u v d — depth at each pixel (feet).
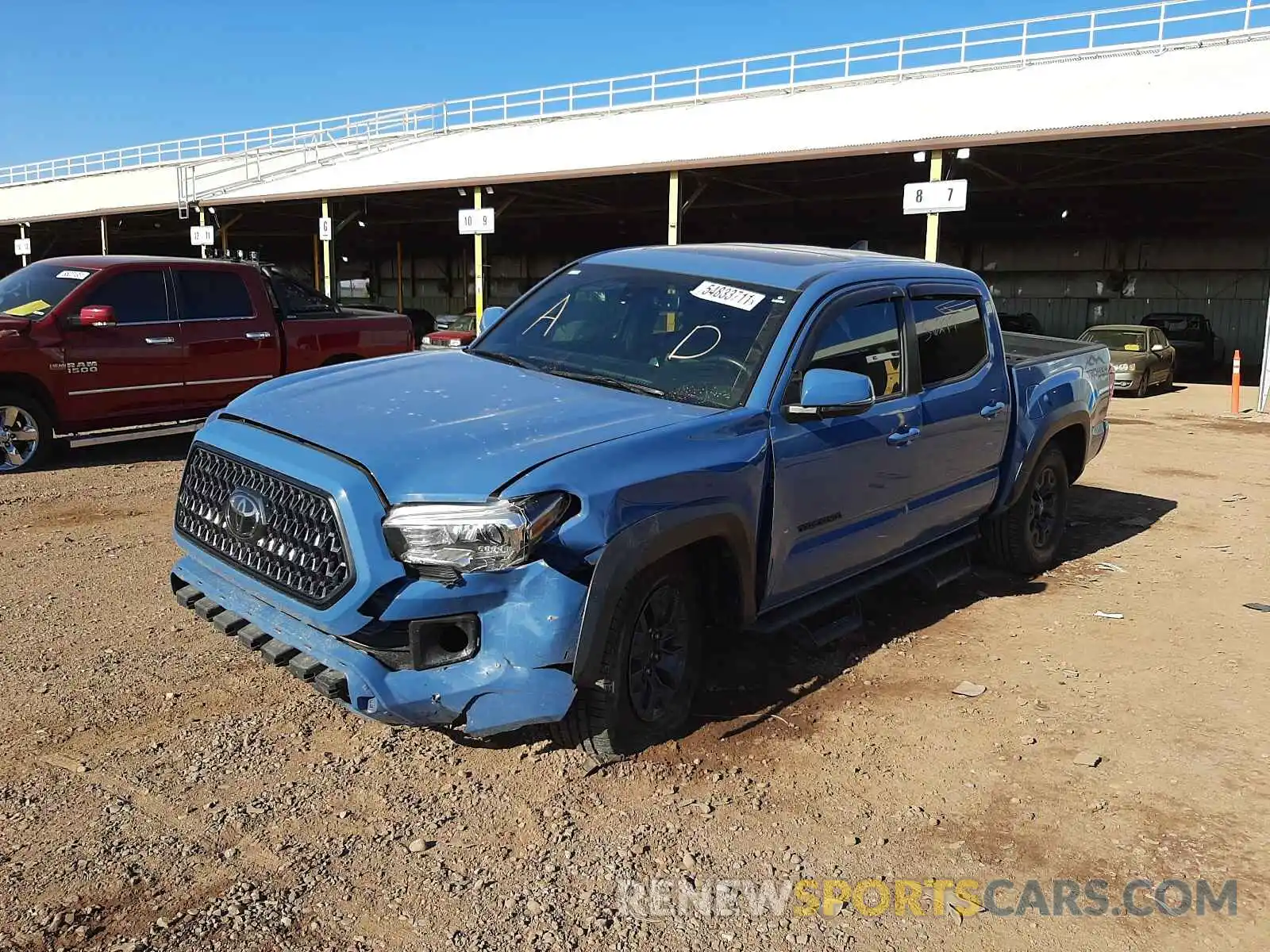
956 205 67.56
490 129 97.91
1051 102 67.15
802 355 13.71
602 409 12.44
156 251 187.11
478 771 11.92
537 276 166.30
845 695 14.73
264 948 8.71
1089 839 11.10
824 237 139.33
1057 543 21.66
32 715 12.88
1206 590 20.54
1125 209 108.88
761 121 79.97
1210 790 12.27
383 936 8.98
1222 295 110.83
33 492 25.63
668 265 15.93
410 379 13.71
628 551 10.93
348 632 10.32
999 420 18.06
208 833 10.41
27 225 155.43
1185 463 36.70
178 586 13.00
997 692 15.06
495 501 10.21
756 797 11.67
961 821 11.40
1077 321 121.08
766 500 13.04
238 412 12.73
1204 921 9.70
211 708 13.33
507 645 10.50
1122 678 15.78
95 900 9.21
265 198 113.70
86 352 28.30
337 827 10.64
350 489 10.35
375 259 188.44
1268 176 86.17
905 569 16.71
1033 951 9.21
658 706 12.36
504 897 9.61
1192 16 61.67
